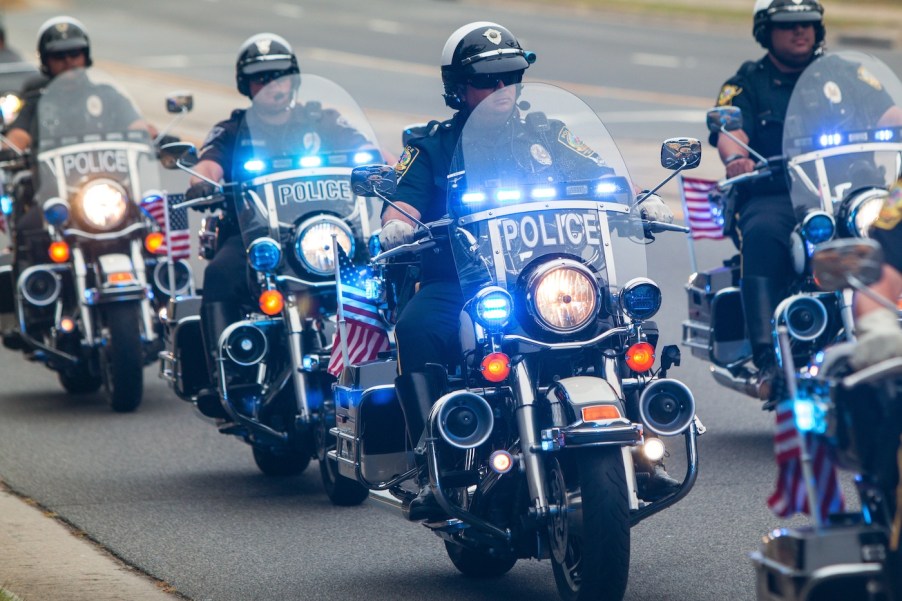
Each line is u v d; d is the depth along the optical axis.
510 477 17.70
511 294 17.91
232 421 25.73
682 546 20.88
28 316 32.22
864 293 13.05
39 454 28.30
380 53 102.06
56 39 33.28
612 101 76.62
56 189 31.73
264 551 21.61
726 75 86.38
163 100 79.69
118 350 30.88
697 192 29.31
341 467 21.05
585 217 18.36
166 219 27.39
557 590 19.30
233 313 25.62
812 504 12.65
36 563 21.09
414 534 22.44
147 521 23.42
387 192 18.61
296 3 135.62
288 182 25.05
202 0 139.38
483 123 18.77
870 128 24.53
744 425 28.30
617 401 17.05
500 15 124.38
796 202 24.59
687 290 28.42
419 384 18.62
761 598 13.11
